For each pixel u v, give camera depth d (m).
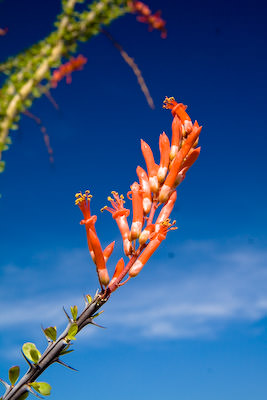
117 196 0.31
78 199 0.29
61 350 0.27
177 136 0.31
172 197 0.31
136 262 0.29
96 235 0.28
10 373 0.27
